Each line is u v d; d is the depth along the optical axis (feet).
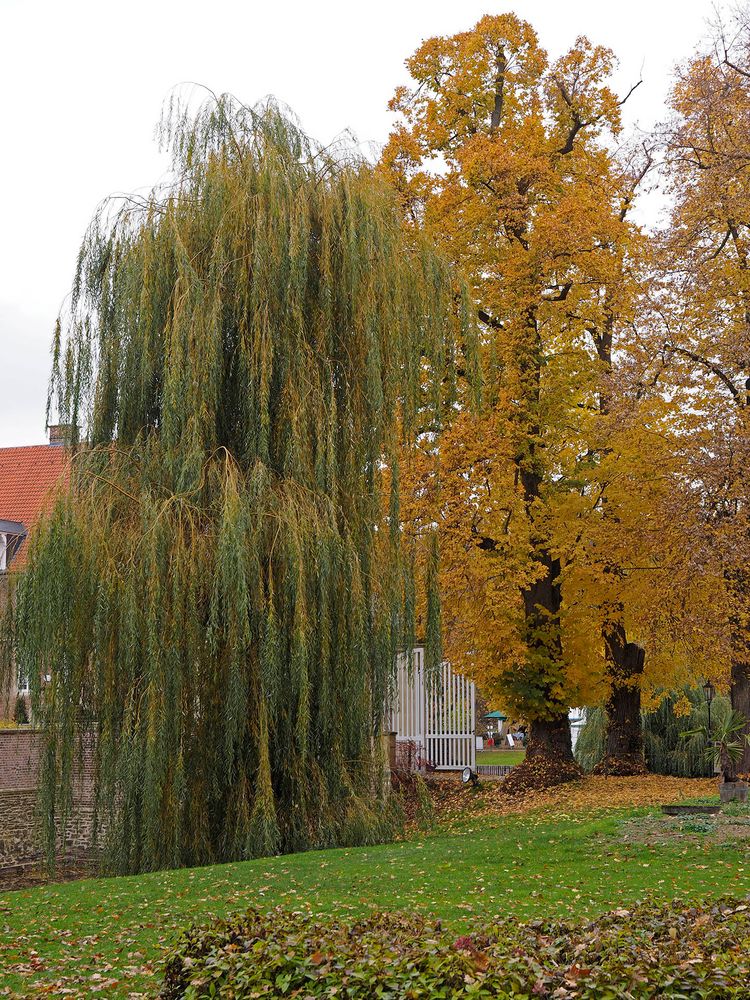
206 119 54.29
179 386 48.16
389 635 51.88
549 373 76.89
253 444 49.08
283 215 50.80
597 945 19.93
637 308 69.31
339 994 17.92
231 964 19.42
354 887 38.14
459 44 82.28
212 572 46.85
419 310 56.29
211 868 43.39
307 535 48.32
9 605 48.65
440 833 56.75
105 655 46.16
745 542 61.36
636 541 69.62
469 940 20.25
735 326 67.21
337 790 50.03
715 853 41.24
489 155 74.18
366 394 52.31
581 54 81.76
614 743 83.51
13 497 122.11
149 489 48.55
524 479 79.20
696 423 66.18
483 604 71.97
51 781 46.80
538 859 42.39
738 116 67.92
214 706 47.78
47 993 26.27
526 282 74.69
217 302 49.44
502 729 192.75
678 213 69.21
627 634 88.07
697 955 18.66
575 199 73.00
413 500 70.08
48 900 38.99
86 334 51.75
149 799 44.93
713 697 96.22
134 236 52.31
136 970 28.22
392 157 80.12
